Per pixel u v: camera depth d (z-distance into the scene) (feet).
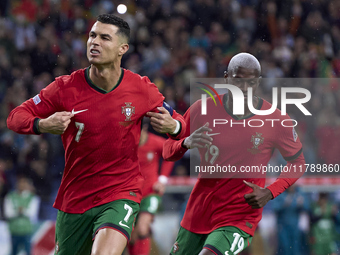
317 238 90.53
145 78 46.32
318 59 159.84
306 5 168.66
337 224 91.66
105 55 43.42
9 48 144.15
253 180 49.42
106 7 156.25
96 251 41.81
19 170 114.73
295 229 90.02
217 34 157.79
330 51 164.35
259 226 89.86
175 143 50.06
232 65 49.39
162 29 155.84
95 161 44.96
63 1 154.81
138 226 78.02
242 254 88.89
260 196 47.70
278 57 155.84
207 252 47.26
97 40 43.57
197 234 50.72
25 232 87.30
